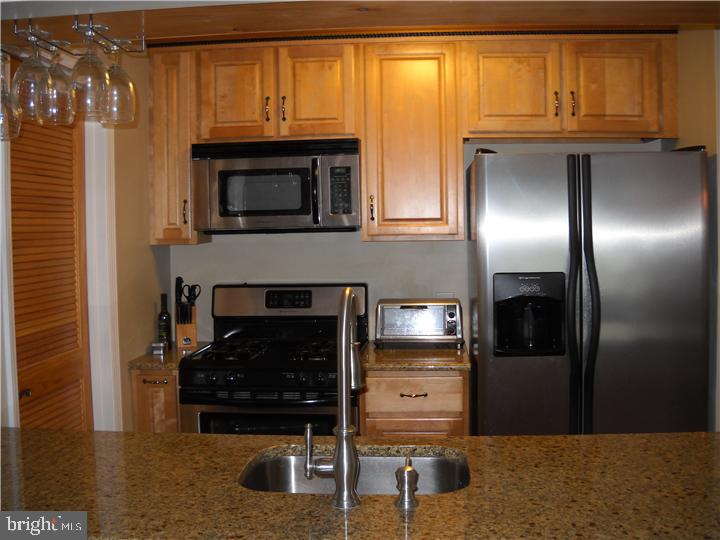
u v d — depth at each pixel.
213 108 3.18
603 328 2.70
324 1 1.52
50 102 1.57
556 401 2.73
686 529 1.19
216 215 3.14
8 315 2.19
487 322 2.73
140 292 3.18
